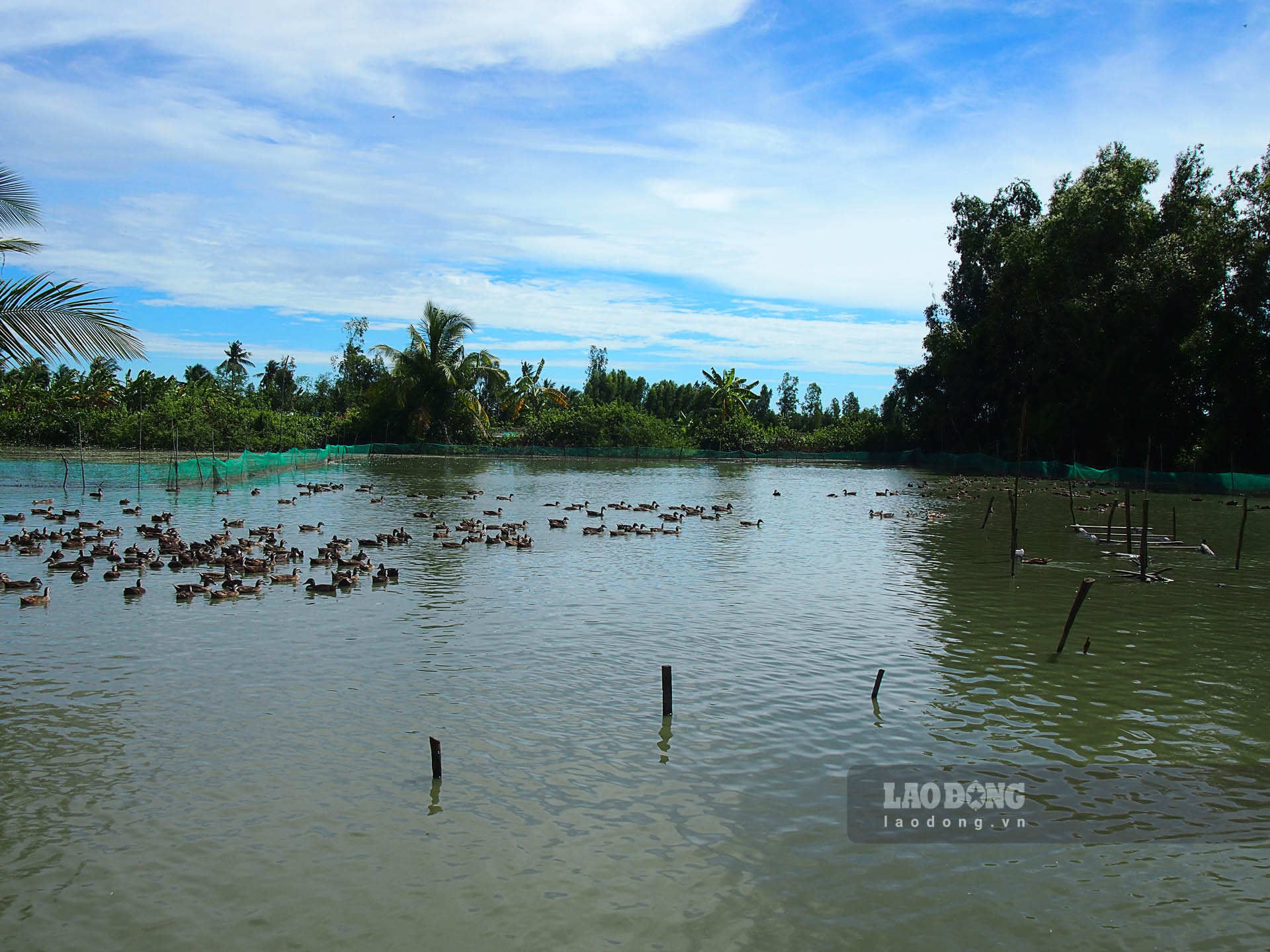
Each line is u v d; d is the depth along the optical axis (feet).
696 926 30.96
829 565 98.84
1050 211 261.65
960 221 314.76
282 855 34.76
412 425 346.54
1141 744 46.57
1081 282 232.12
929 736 47.24
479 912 31.50
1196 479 202.90
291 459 240.73
